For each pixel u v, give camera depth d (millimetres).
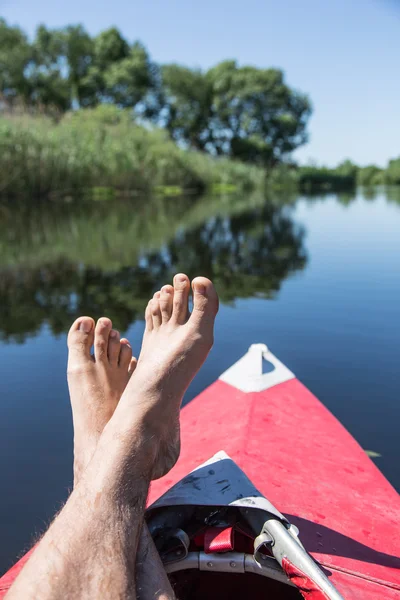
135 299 2279
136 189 10711
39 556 456
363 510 710
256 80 21266
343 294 2396
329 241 4234
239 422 939
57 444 1099
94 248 3758
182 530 549
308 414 1009
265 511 529
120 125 10922
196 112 21359
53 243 3951
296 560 497
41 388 1379
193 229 4992
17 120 7961
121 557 463
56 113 10289
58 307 2154
